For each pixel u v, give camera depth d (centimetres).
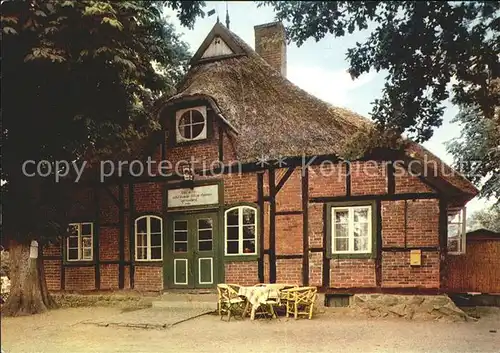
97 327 990
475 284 1084
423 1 727
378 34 798
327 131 1162
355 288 1100
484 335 876
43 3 938
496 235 1091
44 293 1241
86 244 1376
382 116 854
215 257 1224
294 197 1160
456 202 1112
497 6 698
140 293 1298
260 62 1362
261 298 1015
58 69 1017
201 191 1250
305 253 1141
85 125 1062
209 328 957
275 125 1203
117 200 1345
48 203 1215
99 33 947
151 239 1306
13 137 1136
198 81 1295
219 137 1237
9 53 994
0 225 1174
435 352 751
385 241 1091
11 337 902
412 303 1057
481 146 1008
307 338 859
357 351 762
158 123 1245
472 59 762
